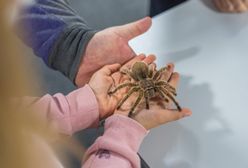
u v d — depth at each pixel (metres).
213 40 0.82
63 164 0.62
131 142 0.67
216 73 0.78
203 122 0.72
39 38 0.77
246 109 0.73
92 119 0.71
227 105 0.74
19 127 0.41
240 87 0.76
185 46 0.82
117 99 0.72
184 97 0.75
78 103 0.71
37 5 0.75
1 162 0.40
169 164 0.69
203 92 0.76
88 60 0.78
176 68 0.79
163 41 0.83
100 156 0.66
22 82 0.39
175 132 0.71
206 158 0.69
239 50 0.81
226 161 0.68
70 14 0.81
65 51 0.78
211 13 0.86
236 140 0.70
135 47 0.82
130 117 0.69
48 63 0.81
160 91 0.71
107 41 0.78
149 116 0.69
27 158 0.42
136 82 0.72
